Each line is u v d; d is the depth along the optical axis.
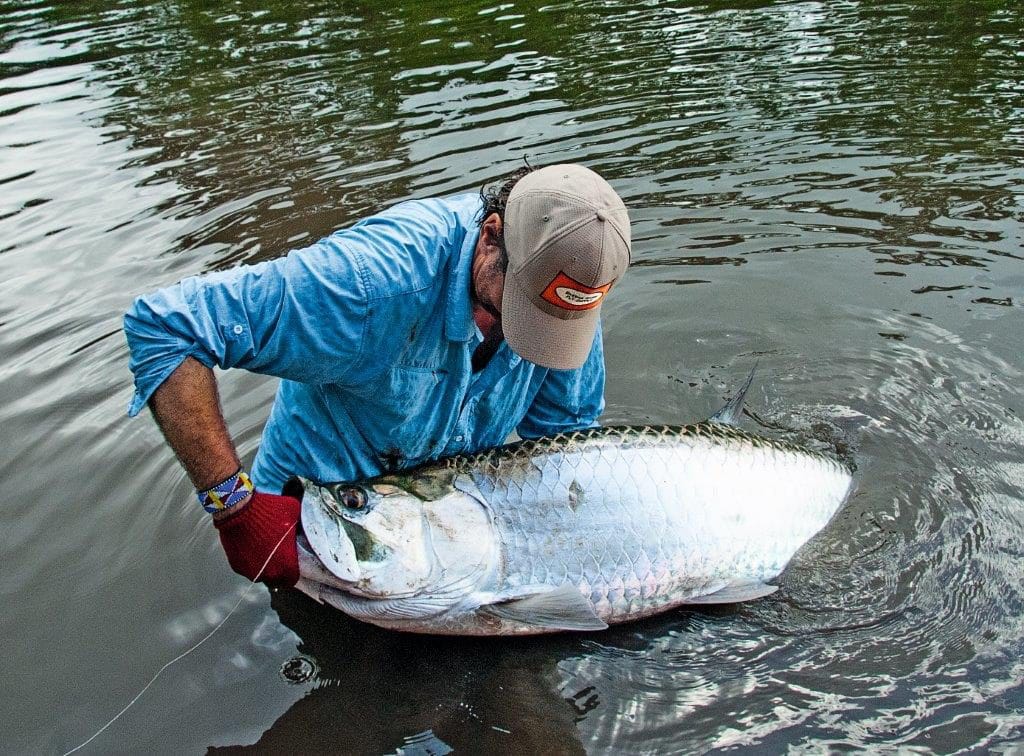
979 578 3.16
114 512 3.60
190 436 2.44
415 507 2.84
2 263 5.34
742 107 7.16
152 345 2.40
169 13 10.94
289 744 2.66
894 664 2.87
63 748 2.65
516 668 2.92
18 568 3.36
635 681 2.86
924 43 8.36
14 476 3.81
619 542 3.00
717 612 3.13
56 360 4.51
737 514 3.16
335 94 7.80
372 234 2.56
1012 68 7.58
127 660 2.95
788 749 2.61
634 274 5.21
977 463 3.69
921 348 4.45
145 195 6.07
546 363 2.55
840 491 3.52
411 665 2.93
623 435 3.08
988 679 2.79
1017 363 4.25
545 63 8.34
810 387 4.25
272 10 10.80
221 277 2.48
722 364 4.49
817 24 9.09
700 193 5.93
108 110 7.68
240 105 7.62
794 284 5.02
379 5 10.80
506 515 2.94
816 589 3.18
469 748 2.65
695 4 10.03
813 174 6.11
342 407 2.95
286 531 2.60
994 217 5.46
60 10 11.36
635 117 7.03
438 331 2.72
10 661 2.97
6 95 8.21
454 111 7.27
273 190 6.01
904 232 5.39
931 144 6.39
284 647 3.00
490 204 2.65
